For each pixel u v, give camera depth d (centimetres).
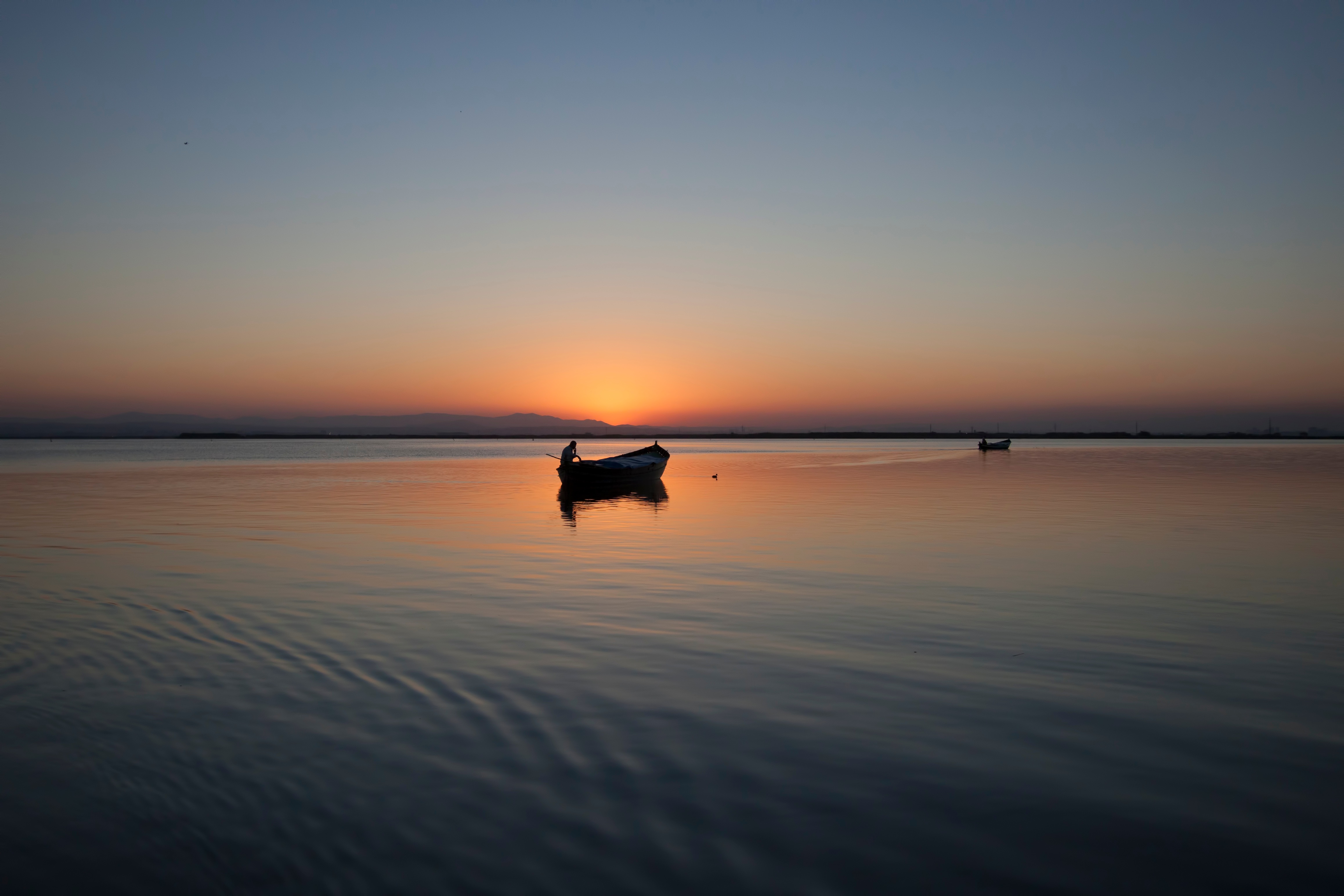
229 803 714
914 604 1534
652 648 1223
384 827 670
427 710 944
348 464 9856
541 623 1391
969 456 12238
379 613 1463
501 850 635
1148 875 598
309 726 891
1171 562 2003
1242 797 717
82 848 643
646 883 591
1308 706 950
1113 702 969
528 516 3269
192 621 1398
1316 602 1525
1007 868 608
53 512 3434
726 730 880
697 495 4428
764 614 1454
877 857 624
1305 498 3850
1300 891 579
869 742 845
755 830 663
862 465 8650
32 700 977
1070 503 3681
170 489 4994
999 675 1079
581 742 845
